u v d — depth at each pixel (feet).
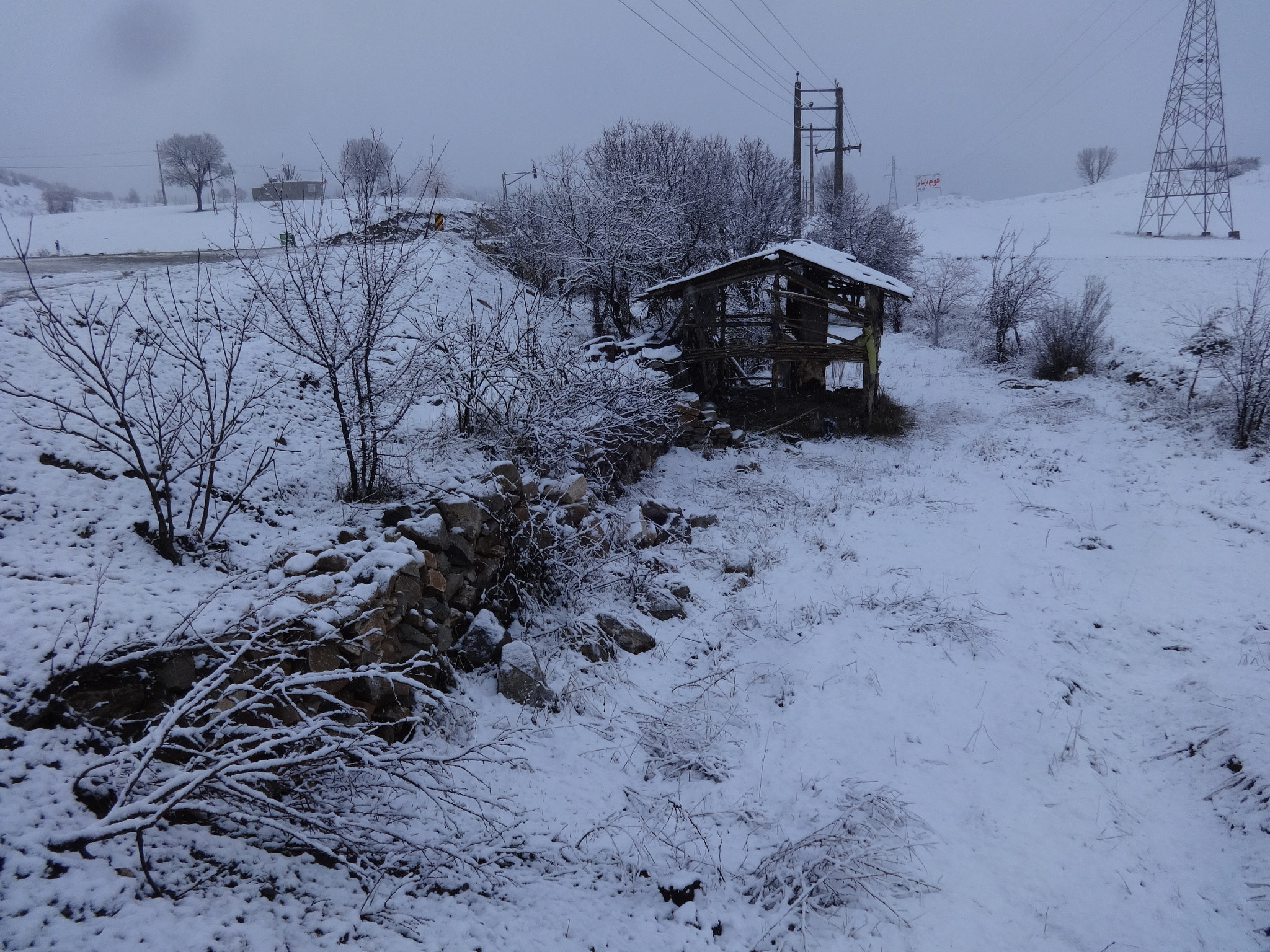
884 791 17.65
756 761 18.95
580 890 13.92
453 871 13.20
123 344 23.73
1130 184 223.51
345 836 11.71
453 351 27.84
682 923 13.58
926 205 254.06
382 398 23.08
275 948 10.21
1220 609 26.55
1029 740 20.03
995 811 17.38
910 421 55.98
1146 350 65.51
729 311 72.74
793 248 51.80
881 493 41.04
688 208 71.72
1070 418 55.06
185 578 15.71
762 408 56.08
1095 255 118.01
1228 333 62.23
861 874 14.58
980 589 29.22
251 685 11.62
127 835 10.71
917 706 21.56
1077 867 15.80
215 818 11.94
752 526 35.29
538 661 20.71
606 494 34.24
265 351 28.37
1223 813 16.99
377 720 16.06
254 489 20.33
